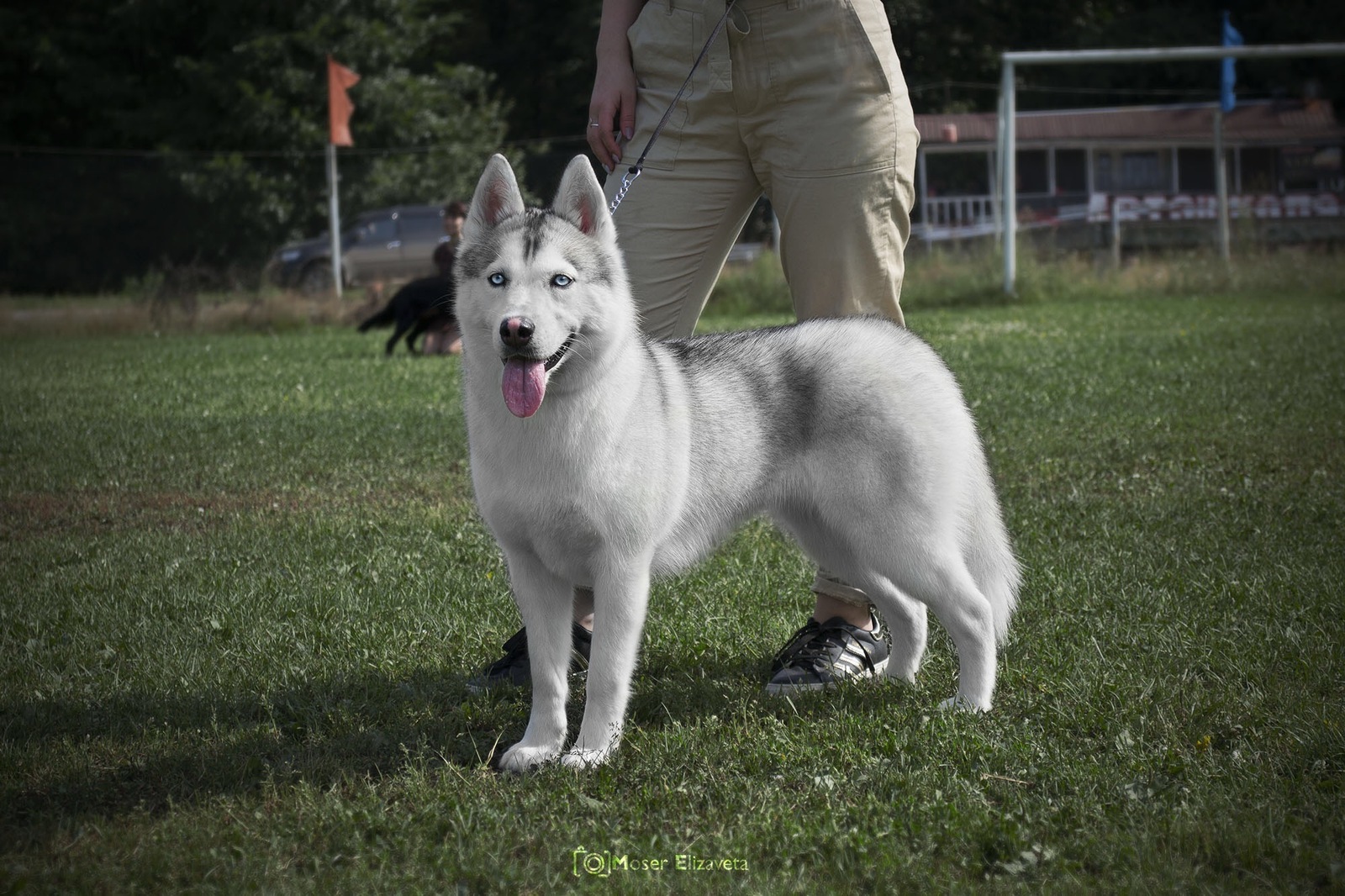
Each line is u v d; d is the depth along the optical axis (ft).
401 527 19.39
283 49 99.91
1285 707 11.01
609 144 13.26
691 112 12.68
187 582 16.34
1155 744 10.45
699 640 13.85
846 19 12.23
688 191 12.87
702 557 11.78
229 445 26.66
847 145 12.33
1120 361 36.94
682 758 10.46
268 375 39.75
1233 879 8.27
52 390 36.40
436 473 23.70
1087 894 8.09
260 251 96.22
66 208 93.04
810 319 12.50
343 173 98.58
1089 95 117.19
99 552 17.97
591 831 9.18
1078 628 13.66
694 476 11.09
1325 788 9.51
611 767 10.31
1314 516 17.92
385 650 13.57
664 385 10.93
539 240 10.03
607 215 10.53
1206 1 120.67
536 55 118.42
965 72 114.62
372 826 9.27
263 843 9.02
